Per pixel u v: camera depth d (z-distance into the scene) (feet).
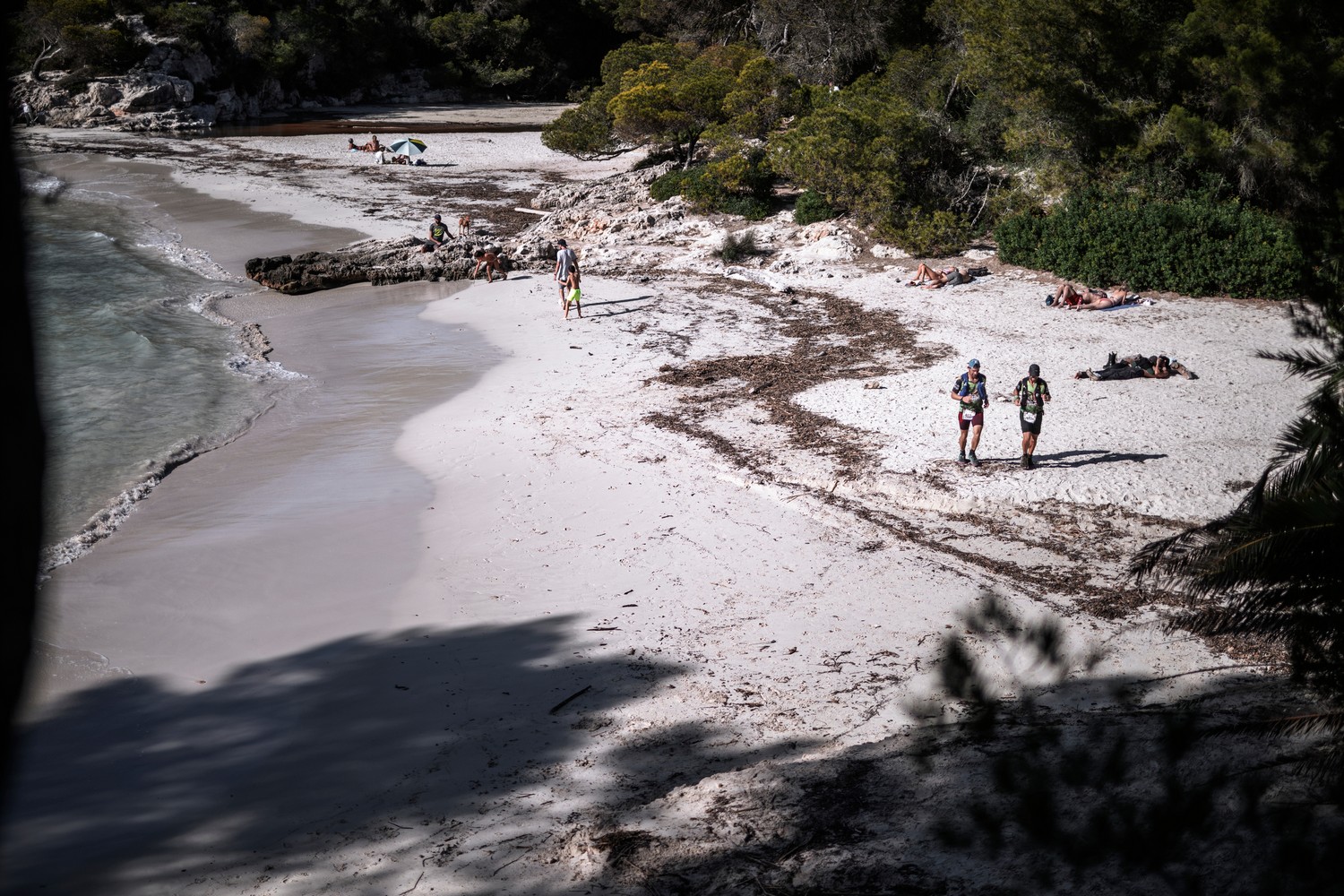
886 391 73.87
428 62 360.89
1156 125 105.91
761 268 116.57
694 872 24.09
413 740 36.83
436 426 70.28
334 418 73.15
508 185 189.98
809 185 129.08
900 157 123.54
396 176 200.13
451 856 29.04
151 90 266.36
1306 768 19.77
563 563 50.60
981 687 18.88
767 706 37.91
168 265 126.21
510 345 89.92
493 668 41.70
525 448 65.46
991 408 69.72
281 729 37.81
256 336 95.30
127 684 40.88
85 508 57.62
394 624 45.55
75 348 90.27
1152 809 17.58
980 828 20.95
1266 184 101.09
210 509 57.98
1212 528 20.92
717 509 55.72
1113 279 102.37
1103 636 41.04
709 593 47.11
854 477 58.34
